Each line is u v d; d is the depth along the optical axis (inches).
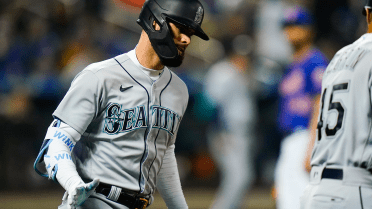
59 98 1328.7
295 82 697.0
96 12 1464.1
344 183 408.5
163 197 480.1
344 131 413.4
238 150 856.9
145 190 438.0
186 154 1437.0
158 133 438.0
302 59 698.8
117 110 423.2
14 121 1320.1
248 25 896.3
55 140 406.6
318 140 438.3
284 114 714.2
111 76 422.0
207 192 1334.9
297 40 705.0
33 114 1337.4
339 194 407.2
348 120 412.2
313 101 676.1
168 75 453.4
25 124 1330.0
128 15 1509.6
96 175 424.2
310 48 704.4
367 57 414.3
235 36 882.8
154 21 423.2
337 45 1459.2
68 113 412.8
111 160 423.8
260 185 1375.5
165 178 471.5
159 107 437.1
